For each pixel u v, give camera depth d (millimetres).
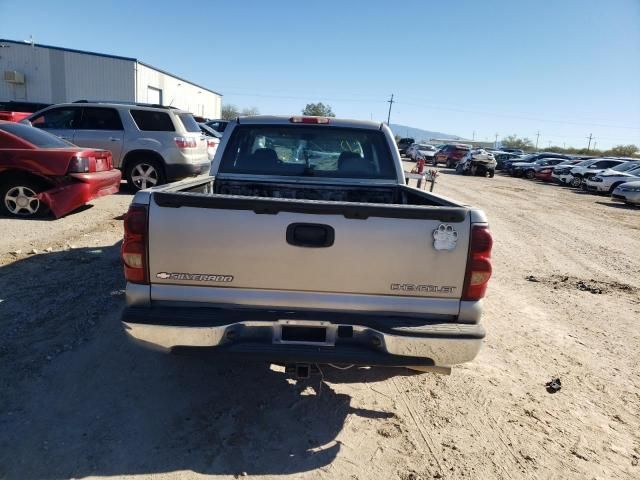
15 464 2396
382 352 2539
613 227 11516
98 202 9234
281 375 3432
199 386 3234
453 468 2604
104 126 10117
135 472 2408
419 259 2520
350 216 2479
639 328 4820
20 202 7492
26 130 7594
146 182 10336
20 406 2859
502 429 2982
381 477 2502
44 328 3834
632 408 3334
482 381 3555
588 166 23734
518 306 5266
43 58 31500
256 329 2531
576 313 5160
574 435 2977
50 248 5965
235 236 2480
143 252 2500
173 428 2775
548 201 16719
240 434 2770
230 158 4422
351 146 4488
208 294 2545
